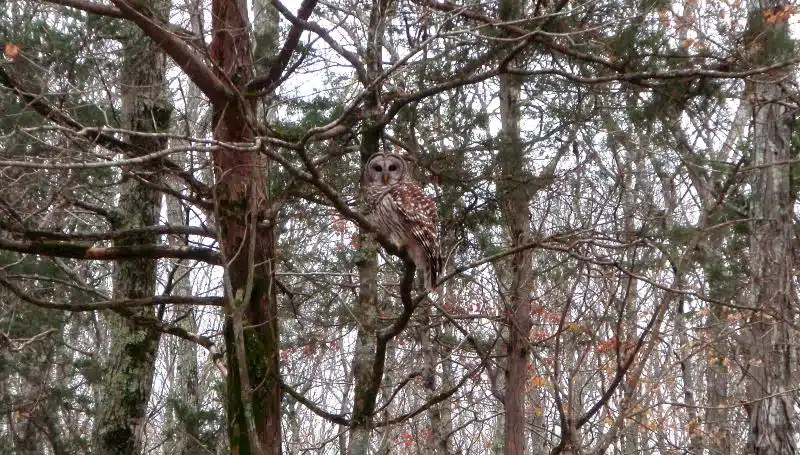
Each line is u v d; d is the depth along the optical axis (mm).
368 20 10648
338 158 11102
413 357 17859
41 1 7336
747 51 9188
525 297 12016
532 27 8984
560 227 12273
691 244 9383
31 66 7883
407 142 10977
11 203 8297
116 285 11797
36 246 8156
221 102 7695
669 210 9906
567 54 9102
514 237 11781
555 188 12570
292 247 11625
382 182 10172
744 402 11539
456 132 10781
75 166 5230
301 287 12031
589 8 8969
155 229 8383
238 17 7848
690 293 8867
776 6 10898
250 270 6367
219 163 8008
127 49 9102
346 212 7199
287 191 8781
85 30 8602
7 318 12055
